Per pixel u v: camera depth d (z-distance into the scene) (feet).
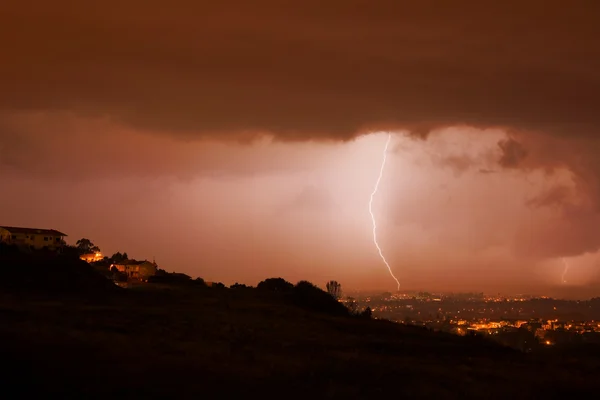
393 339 206.28
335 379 117.29
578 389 124.77
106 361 112.68
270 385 107.65
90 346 126.72
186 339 161.58
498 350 197.77
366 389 111.75
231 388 102.83
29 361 104.12
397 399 106.93
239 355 136.46
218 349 142.72
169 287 331.16
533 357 183.42
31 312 186.29
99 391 92.94
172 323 194.70
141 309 228.02
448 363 154.30
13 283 256.32
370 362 142.10
